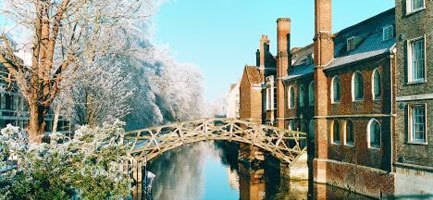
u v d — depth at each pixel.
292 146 33.78
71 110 29.19
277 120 36.50
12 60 11.48
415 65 18.61
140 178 25.00
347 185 24.06
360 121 23.06
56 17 11.21
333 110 26.34
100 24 12.73
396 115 19.59
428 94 17.47
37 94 11.15
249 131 29.84
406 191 18.61
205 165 42.09
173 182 30.83
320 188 25.84
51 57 11.27
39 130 11.34
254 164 37.53
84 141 8.99
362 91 23.11
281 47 36.56
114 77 29.81
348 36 29.28
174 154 56.97
